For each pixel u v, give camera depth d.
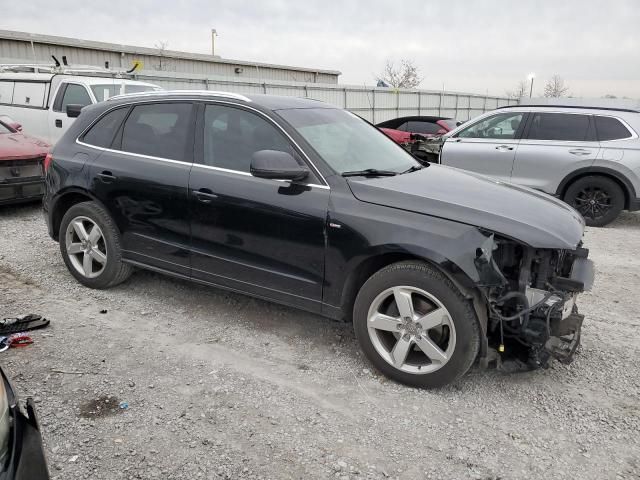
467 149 8.82
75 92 10.24
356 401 3.24
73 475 2.55
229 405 3.16
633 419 3.12
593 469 2.71
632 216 9.01
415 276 3.23
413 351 3.48
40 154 7.44
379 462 2.72
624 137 7.79
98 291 4.79
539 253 3.17
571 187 8.16
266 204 3.70
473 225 3.14
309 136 3.81
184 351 3.78
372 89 27.66
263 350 3.84
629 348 3.99
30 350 3.70
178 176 4.11
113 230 4.57
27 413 1.98
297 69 34.09
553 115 8.25
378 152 4.21
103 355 3.67
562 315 3.17
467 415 3.13
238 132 3.97
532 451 2.83
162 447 2.78
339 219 3.43
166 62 26.38
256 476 2.60
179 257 4.23
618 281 5.51
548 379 3.54
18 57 20.70
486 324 3.22
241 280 3.96
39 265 5.41
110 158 4.52
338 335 4.10
